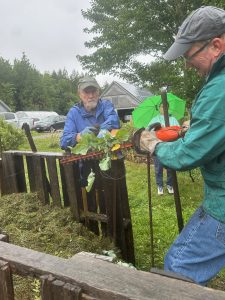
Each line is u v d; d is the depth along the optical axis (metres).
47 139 19.25
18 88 74.75
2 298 1.55
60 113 84.81
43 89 78.00
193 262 1.99
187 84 8.08
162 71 16.70
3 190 4.62
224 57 1.73
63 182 4.04
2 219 3.96
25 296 2.73
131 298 1.23
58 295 1.37
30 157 4.34
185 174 7.91
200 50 1.86
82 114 3.85
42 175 4.20
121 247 3.62
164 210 5.73
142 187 7.35
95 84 3.81
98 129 3.57
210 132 1.69
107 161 2.66
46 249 3.47
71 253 3.39
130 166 9.48
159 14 17.98
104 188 3.52
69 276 1.38
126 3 18.48
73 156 2.77
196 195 6.50
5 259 1.54
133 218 5.44
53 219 3.86
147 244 4.46
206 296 1.24
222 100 1.67
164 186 7.18
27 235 3.67
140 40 18.86
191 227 2.04
